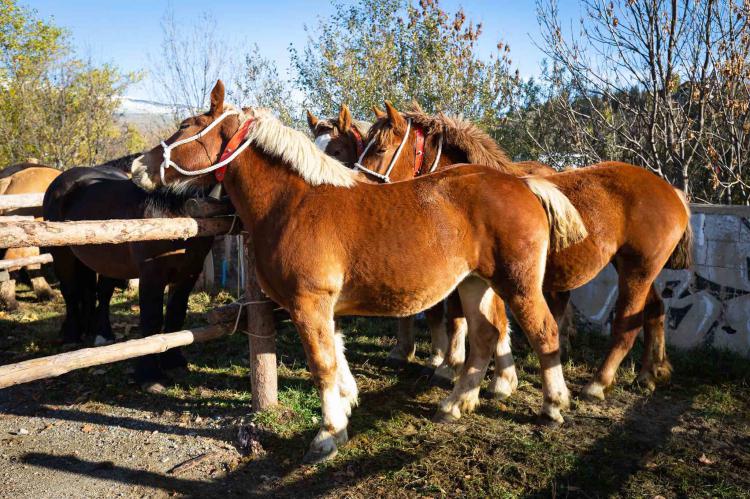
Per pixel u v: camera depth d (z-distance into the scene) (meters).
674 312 5.32
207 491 3.04
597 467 3.21
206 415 3.97
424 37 9.21
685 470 3.17
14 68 15.02
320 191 3.24
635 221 3.79
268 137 3.28
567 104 7.66
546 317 3.44
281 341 5.79
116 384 4.57
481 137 4.48
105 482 3.12
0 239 2.75
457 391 3.84
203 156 3.37
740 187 7.01
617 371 4.70
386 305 3.29
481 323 3.76
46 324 6.46
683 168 6.51
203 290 8.23
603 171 3.97
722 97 6.52
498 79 8.89
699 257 5.14
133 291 8.02
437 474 3.15
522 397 4.23
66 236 3.00
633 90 7.74
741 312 4.92
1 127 14.51
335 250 3.14
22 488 3.05
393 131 4.47
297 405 3.94
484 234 3.25
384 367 5.00
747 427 3.73
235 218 3.78
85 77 15.70
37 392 4.44
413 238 3.15
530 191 3.45
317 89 10.23
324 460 3.28
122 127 17.95
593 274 3.85
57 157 14.77
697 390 4.33
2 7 14.62
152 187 3.51
